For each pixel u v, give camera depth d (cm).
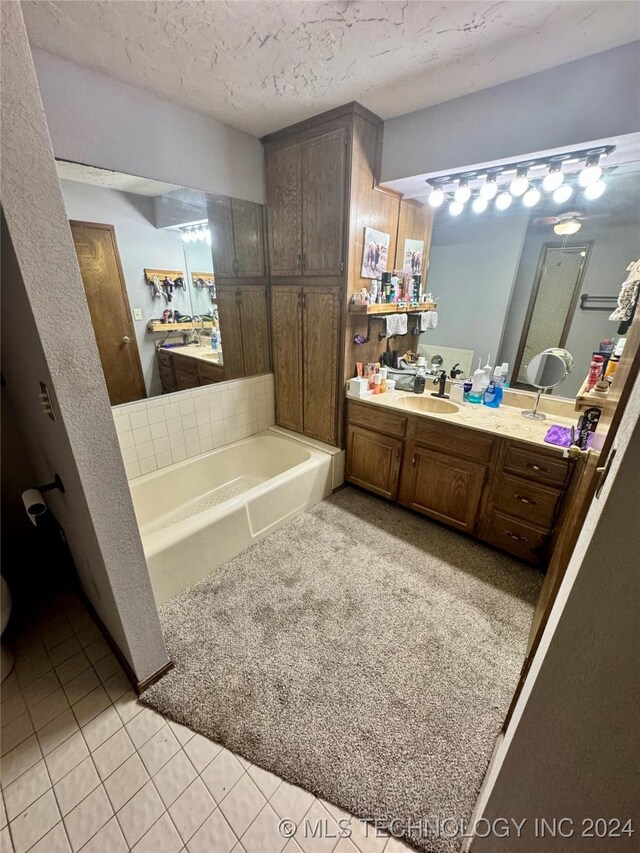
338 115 191
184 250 220
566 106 152
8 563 183
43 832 103
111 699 135
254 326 271
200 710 131
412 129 195
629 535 46
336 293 228
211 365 254
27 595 180
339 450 268
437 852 99
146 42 136
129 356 213
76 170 167
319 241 225
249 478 282
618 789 59
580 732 59
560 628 56
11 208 72
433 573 197
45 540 192
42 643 156
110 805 108
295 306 253
